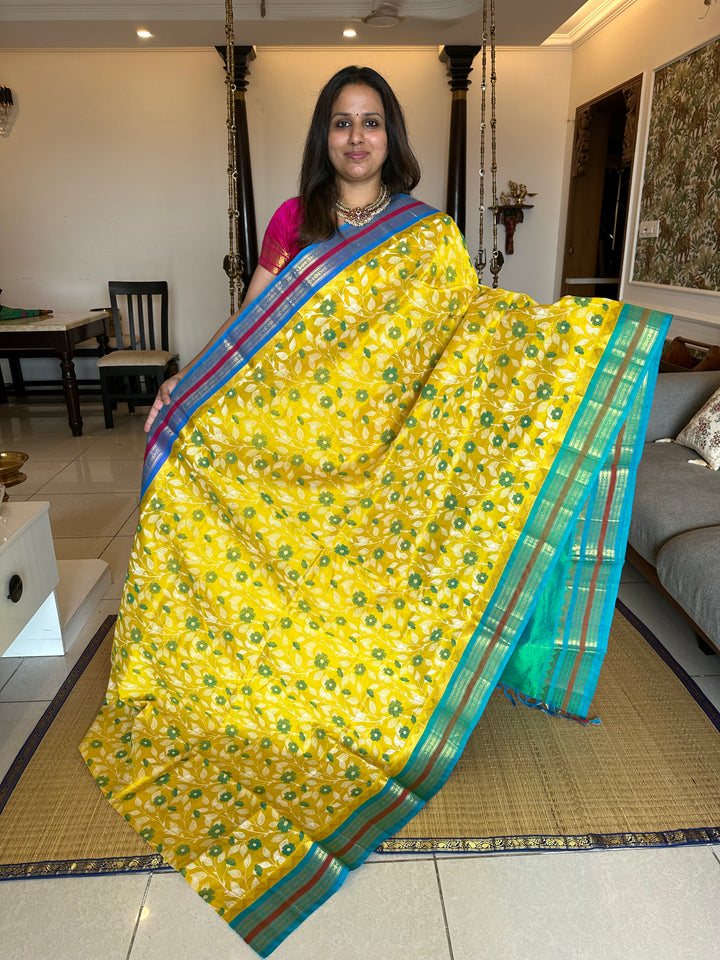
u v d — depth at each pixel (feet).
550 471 5.15
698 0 12.28
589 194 18.80
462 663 5.32
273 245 5.99
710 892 4.49
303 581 5.63
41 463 13.71
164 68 17.98
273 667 5.68
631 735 5.86
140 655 5.98
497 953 4.12
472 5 14.17
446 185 18.49
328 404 5.62
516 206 18.93
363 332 5.53
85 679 6.74
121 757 5.61
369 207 5.70
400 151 5.74
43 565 6.72
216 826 4.94
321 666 5.61
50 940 4.24
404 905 4.42
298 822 4.96
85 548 9.71
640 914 4.35
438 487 5.40
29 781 5.44
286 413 5.64
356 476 5.63
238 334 5.66
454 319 5.50
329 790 5.20
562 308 5.15
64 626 7.29
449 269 5.64
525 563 5.18
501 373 5.26
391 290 5.52
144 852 4.80
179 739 5.72
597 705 6.24
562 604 5.50
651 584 8.01
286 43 16.17
